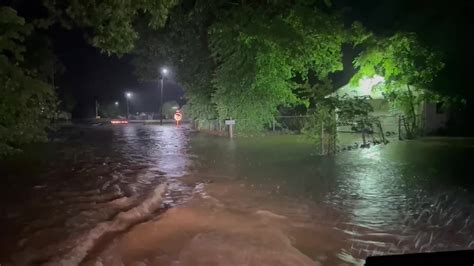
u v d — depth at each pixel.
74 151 21.16
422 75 22.50
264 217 8.55
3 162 17.22
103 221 8.38
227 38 26.27
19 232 7.73
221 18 27.27
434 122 24.00
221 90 27.92
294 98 26.86
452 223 8.09
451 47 24.81
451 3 25.53
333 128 18.42
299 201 9.93
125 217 8.64
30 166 16.05
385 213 8.84
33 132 11.03
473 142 20.73
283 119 30.20
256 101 26.64
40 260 6.42
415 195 10.31
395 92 23.66
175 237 7.33
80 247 6.91
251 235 7.37
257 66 25.42
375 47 23.25
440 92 22.69
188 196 10.70
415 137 22.80
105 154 19.81
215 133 30.75
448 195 10.19
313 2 24.88
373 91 24.33
